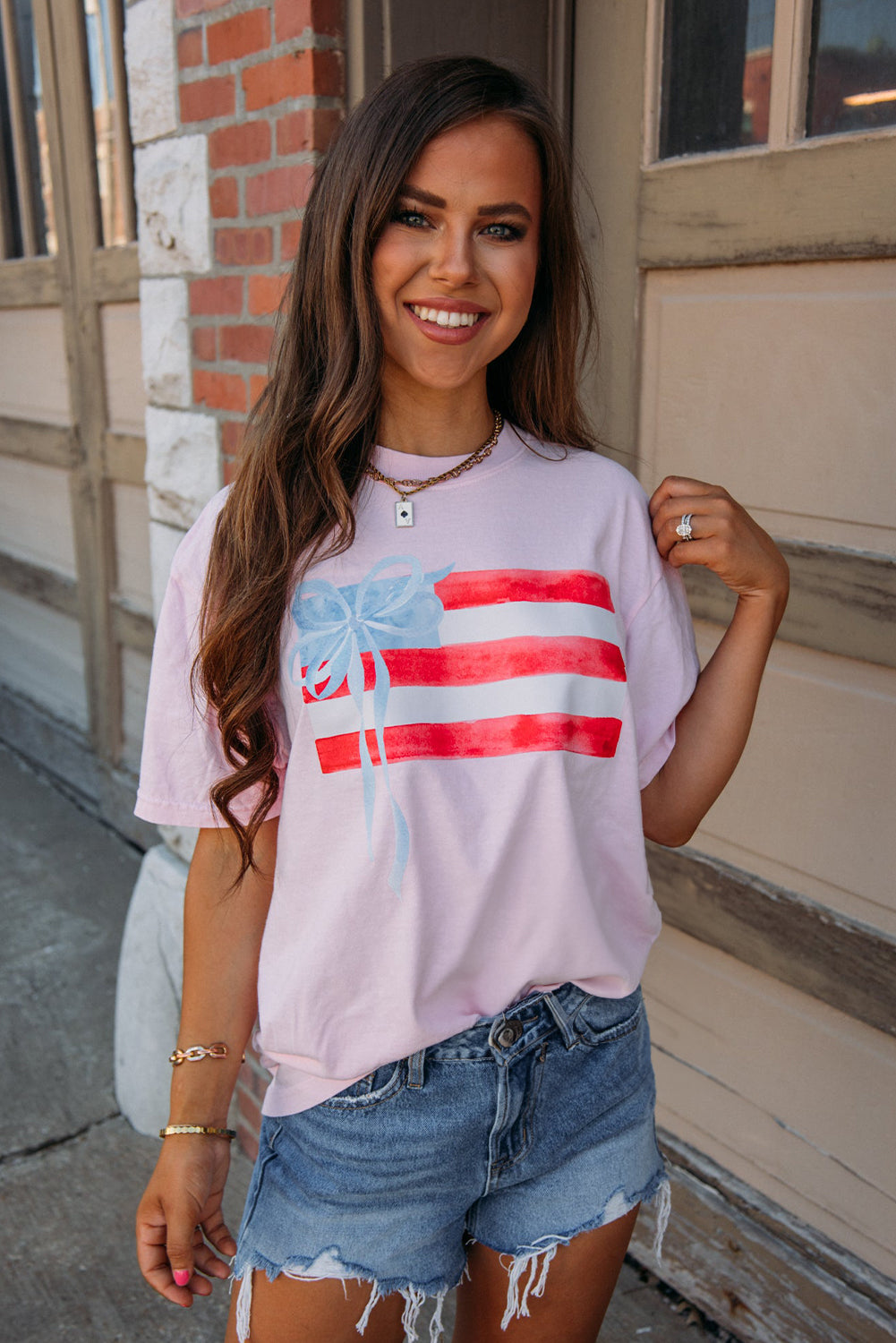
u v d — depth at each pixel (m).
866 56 1.47
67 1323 2.01
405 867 1.04
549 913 1.09
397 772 1.03
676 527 1.14
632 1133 1.18
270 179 1.95
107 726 3.95
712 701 1.19
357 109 1.07
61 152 3.53
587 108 1.89
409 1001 1.06
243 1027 1.19
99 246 3.52
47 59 3.47
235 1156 2.45
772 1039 1.84
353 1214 1.10
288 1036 1.10
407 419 1.13
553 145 1.07
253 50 1.93
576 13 1.88
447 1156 1.10
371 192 1.02
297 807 1.08
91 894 3.53
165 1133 1.16
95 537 3.82
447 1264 1.15
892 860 1.61
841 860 1.68
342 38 1.81
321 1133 1.12
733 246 1.67
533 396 1.24
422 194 1.02
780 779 1.75
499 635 1.06
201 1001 1.18
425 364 1.08
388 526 1.09
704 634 1.86
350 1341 1.14
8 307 4.12
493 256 1.05
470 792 1.05
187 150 2.18
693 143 1.73
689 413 1.81
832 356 1.58
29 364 4.16
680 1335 1.94
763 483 1.71
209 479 2.32
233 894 1.19
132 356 3.46
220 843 1.17
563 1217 1.15
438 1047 1.09
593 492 1.15
